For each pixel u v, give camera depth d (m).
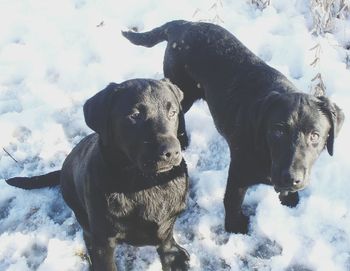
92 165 1.34
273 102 1.37
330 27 2.01
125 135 1.27
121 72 1.98
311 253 1.44
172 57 1.78
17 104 1.94
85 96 1.92
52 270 1.49
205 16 2.12
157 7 2.19
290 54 1.94
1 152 1.80
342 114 1.38
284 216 1.53
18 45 2.12
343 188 1.56
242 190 1.51
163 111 1.27
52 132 1.82
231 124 1.56
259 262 1.47
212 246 1.51
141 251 1.53
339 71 1.84
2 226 1.62
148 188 1.34
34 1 2.30
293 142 1.31
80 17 2.20
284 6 2.14
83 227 1.51
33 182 1.65
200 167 1.71
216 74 1.65
